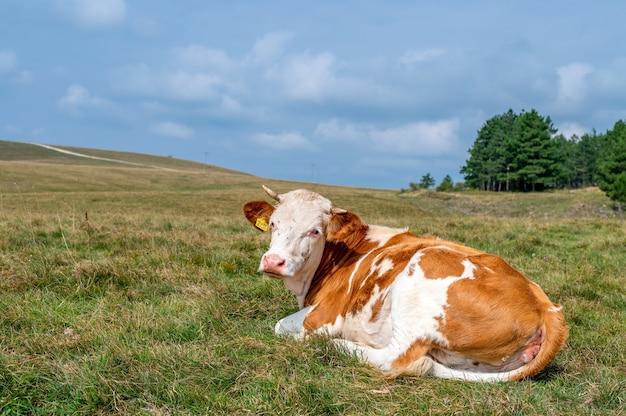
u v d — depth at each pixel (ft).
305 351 16.19
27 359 15.03
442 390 14.35
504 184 427.33
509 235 44.60
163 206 134.41
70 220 44.50
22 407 13.05
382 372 15.24
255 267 28.91
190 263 28.99
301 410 13.10
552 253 37.73
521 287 15.42
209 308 20.65
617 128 369.30
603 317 22.98
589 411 13.58
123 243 34.12
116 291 23.58
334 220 19.12
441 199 246.47
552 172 367.45
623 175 197.77
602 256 37.01
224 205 143.13
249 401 13.57
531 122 366.02
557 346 14.97
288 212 19.07
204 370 14.84
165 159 554.05
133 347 16.22
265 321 20.65
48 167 286.25
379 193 285.43
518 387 14.67
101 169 306.14
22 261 27.07
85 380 13.76
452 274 15.57
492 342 15.11
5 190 208.74
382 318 16.79
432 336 15.38
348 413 13.29
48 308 20.54
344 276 18.95
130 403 13.26
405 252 17.37
